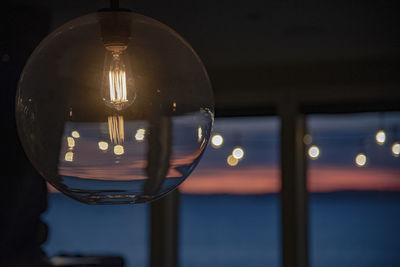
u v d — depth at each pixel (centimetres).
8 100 291
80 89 72
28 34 315
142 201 78
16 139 289
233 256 1050
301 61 530
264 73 548
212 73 564
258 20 390
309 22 396
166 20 387
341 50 484
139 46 76
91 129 72
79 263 284
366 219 1410
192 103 77
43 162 75
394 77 511
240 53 496
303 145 554
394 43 456
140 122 73
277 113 550
